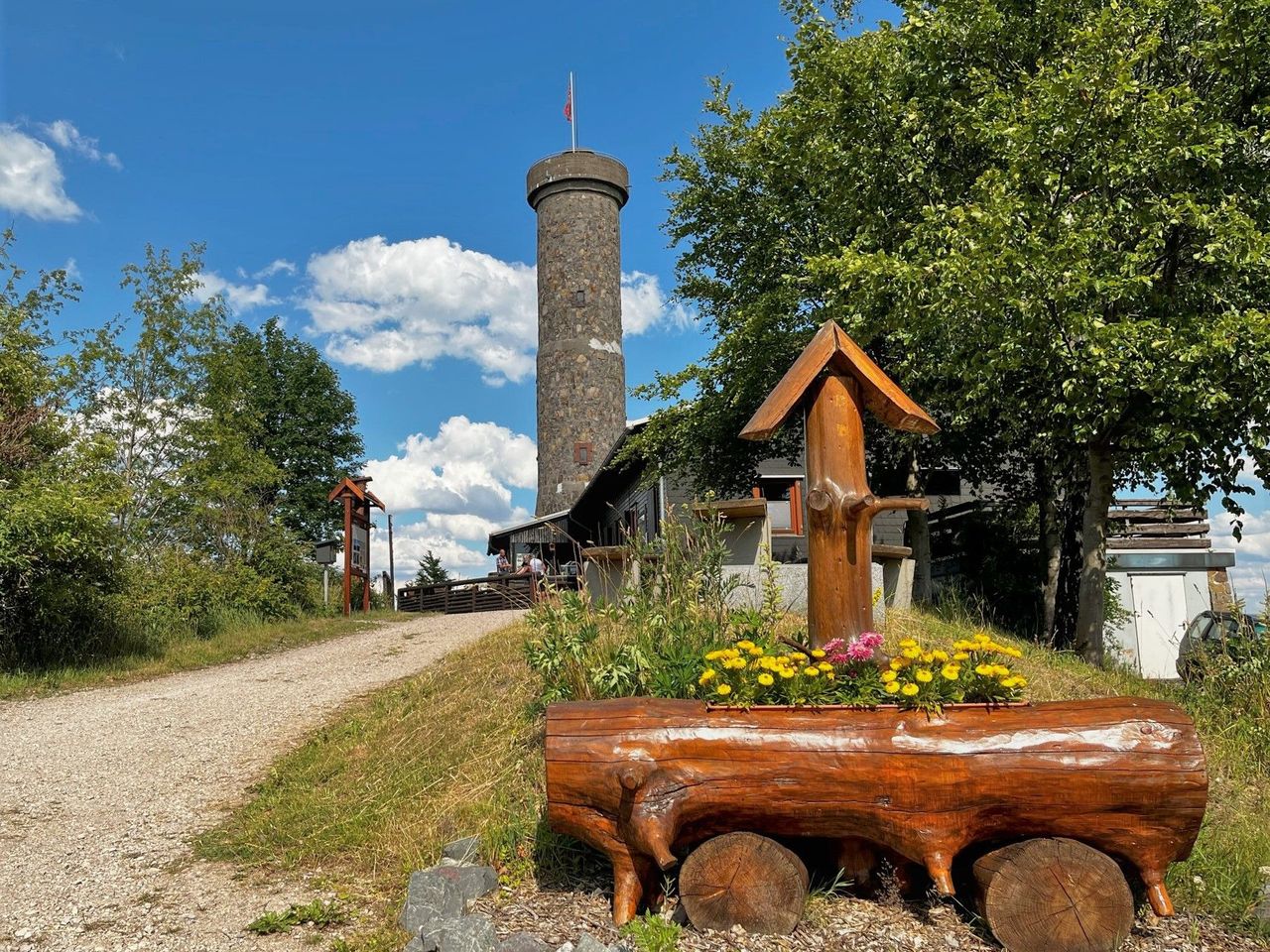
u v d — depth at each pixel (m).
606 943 3.83
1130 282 9.16
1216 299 9.45
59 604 12.66
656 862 4.08
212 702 10.28
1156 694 8.21
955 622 10.59
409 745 7.24
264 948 4.13
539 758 6.02
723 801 3.92
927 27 11.27
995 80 10.98
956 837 3.80
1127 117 9.42
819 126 12.02
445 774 6.30
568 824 4.08
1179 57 10.42
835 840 4.22
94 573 13.05
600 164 31.61
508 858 4.80
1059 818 3.76
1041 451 12.82
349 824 5.70
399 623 20.03
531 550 30.27
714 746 3.93
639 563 7.03
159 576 17.34
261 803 6.41
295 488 33.16
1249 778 6.03
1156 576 17.16
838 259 10.71
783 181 14.05
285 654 14.95
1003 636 10.74
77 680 12.03
